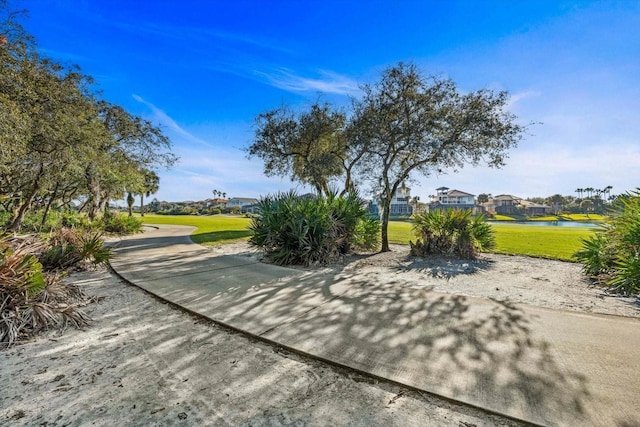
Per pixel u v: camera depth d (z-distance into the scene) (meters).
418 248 7.51
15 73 6.81
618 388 1.92
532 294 4.18
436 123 7.75
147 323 3.24
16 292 3.10
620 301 3.85
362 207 8.39
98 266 6.45
